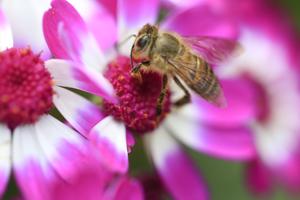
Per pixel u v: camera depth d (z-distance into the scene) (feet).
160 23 0.46
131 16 0.44
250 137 0.47
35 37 0.42
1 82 0.41
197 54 0.44
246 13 0.54
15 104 0.41
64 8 0.40
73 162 0.40
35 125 0.41
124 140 0.42
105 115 0.42
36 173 0.40
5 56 0.41
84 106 0.41
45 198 0.39
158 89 0.43
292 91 0.55
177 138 0.46
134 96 0.43
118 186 0.40
